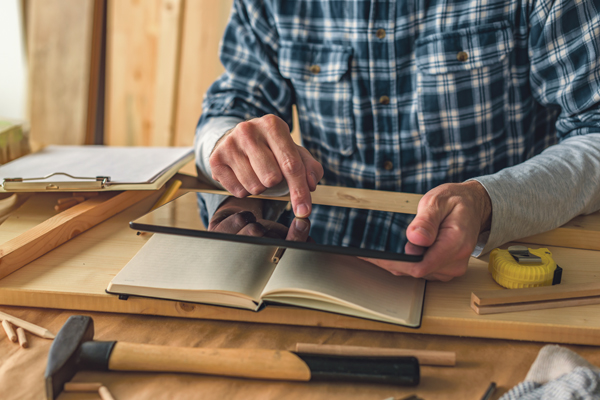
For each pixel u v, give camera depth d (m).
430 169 1.07
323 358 0.45
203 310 0.54
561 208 0.69
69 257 0.65
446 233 0.54
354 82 1.04
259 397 0.43
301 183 0.69
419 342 0.51
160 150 1.05
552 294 0.54
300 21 1.05
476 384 0.45
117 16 2.21
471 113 1.00
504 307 0.53
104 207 0.78
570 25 0.85
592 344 0.51
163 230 0.53
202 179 0.99
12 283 0.57
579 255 0.67
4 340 0.51
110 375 0.45
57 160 0.95
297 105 1.15
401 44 1.00
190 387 0.44
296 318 0.54
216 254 0.60
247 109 1.07
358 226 0.64
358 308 0.50
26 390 0.43
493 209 0.63
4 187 0.78
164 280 0.54
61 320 0.54
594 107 0.83
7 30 2.45
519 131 1.03
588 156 0.74
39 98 2.30
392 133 1.06
